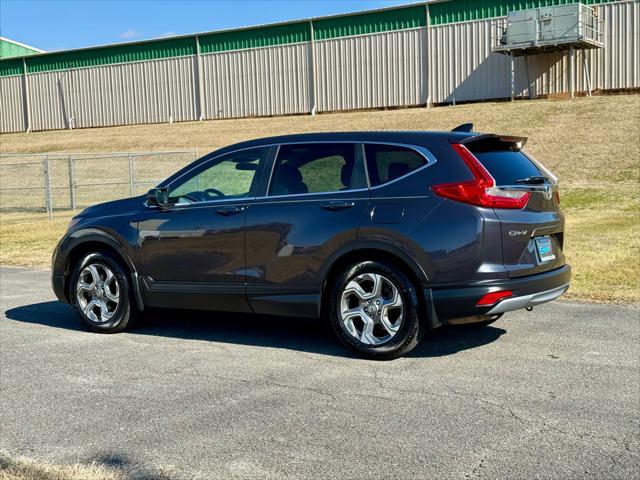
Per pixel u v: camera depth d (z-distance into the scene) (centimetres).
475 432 392
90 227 648
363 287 545
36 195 2780
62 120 5522
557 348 568
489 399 447
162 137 4181
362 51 4388
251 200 587
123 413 433
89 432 402
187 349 587
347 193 552
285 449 373
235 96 4831
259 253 576
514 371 507
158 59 5091
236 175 604
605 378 488
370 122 3750
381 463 353
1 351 588
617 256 1058
